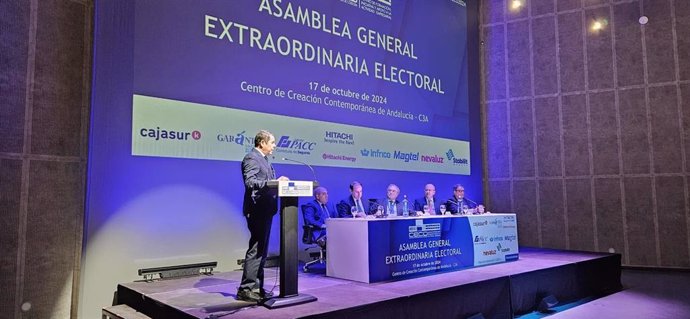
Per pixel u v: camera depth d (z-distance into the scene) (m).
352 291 3.49
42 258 4.17
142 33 4.42
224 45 5.01
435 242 4.32
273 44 5.45
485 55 8.49
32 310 4.10
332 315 2.89
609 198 7.37
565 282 4.81
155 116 4.46
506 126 8.23
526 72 8.12
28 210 4.11
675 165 7.00
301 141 5.64
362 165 6.33
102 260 4.07
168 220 4.49
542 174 7.88
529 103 8.06
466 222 4.66
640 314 4.31
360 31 6.48
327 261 4.27
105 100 4.16
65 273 4.31
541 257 5.54
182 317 2.95
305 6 5.82
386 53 6.81
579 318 4.20
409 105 7.09
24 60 4.14
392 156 6.76
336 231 4.18
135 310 3.65
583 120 7.62
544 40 7.99
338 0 6.22
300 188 3.12
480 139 8.35
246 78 5.17
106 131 4.16
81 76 4.50
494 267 4.66
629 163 7.27
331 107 6.02
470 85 8.23
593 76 7.59
